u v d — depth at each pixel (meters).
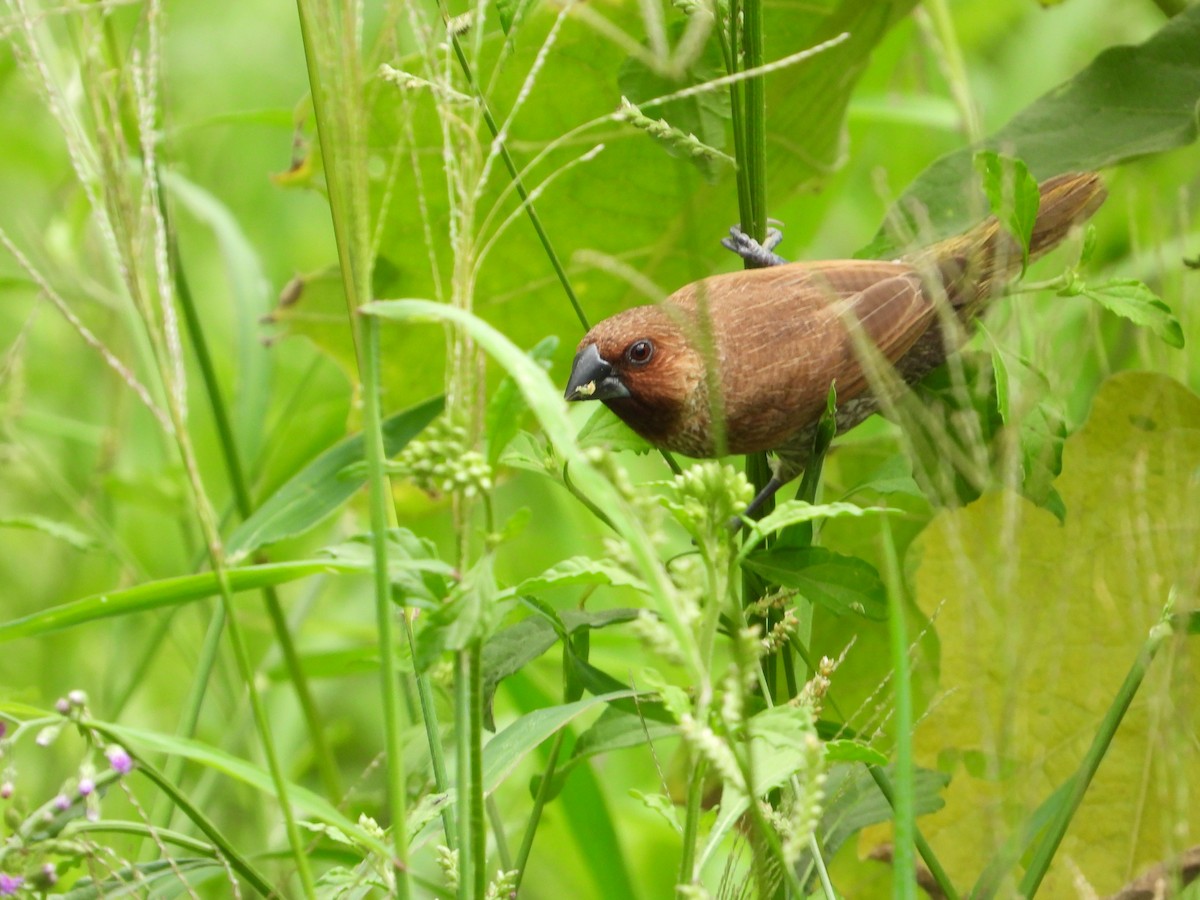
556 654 3.82
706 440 3.73
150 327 3.60
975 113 3.71
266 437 3.88
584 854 3.73
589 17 3.62
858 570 3.64
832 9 3.76
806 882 3.65
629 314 3.73
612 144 3.77
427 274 3.79
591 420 3.73
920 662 3.74
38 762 3.79
